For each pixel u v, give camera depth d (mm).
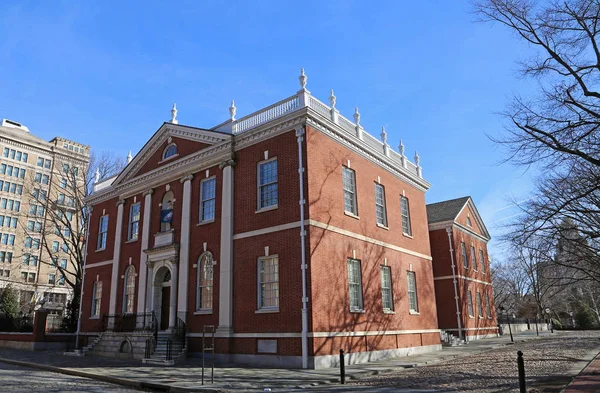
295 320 19641
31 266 87312
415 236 30359
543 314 62031
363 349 22016
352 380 16172
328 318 20125
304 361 18766
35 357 25422
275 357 19875
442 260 38562
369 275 24047
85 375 17891
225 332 21656
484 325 41594
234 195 23797
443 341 33062
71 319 39281
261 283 21625
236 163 24250
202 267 24312
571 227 17500
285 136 22359
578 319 62406
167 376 16719
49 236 89812
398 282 26797
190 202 25844
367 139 27156
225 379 15797
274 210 21766
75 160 55031
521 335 45406
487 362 20078
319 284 20094
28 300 70750
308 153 21375
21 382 15414
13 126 95562
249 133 23594
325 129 22797
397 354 24672
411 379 15672
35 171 92000
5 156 89375
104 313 30312
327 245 21219
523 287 68500
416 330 27312
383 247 26031
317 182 21531
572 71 15273
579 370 15844
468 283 40000
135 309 27547
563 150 14969
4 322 38406
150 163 29703
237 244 22859
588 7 14742
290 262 20516
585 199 17594
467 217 43281
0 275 83938
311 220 20500
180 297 24422
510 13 15828
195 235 24953
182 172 26766
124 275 29234
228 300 22047
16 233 87250
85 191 43906
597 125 14461
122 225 30578
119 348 25141
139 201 29984
